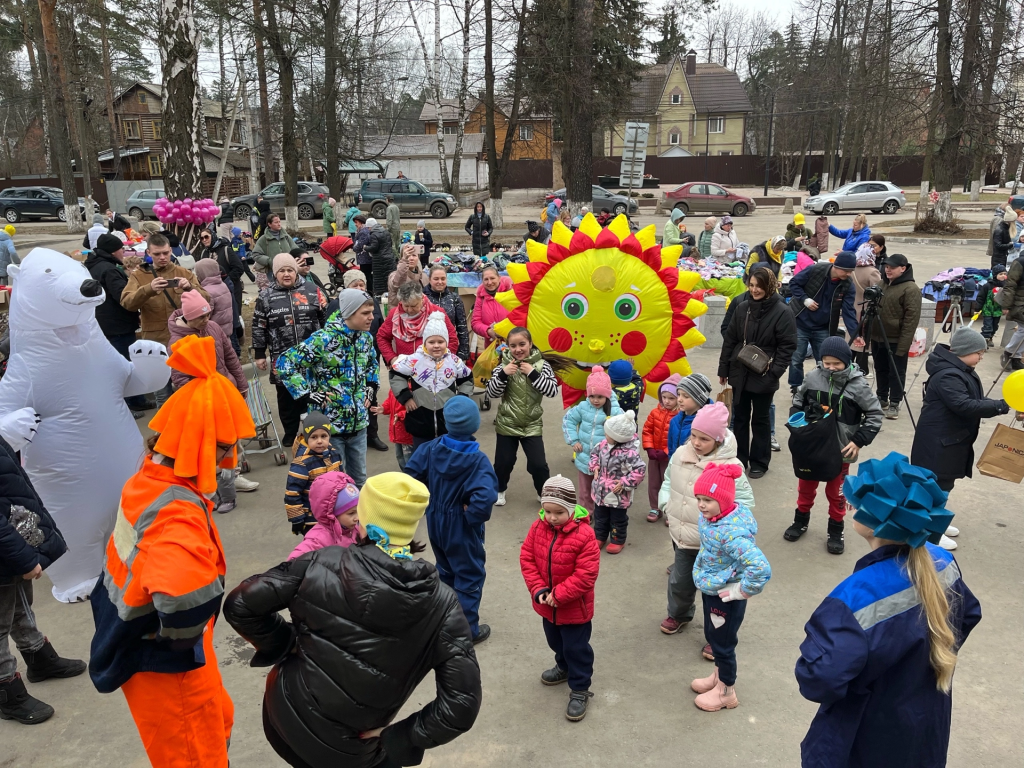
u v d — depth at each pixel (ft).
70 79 105.81
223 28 98.22
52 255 14.89
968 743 12.12
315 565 7.57
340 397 19.53
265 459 24.97
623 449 17.97
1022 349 32.24
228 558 18.37
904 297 26.99
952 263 62.49
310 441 15.88
